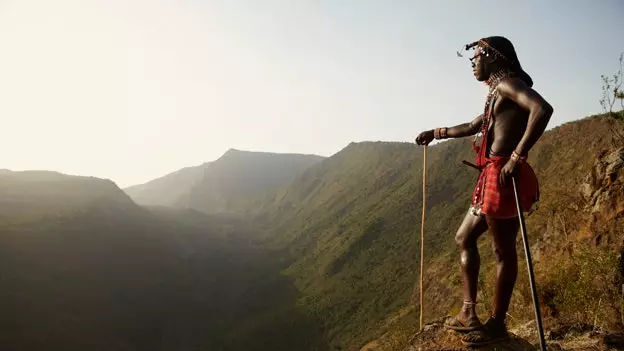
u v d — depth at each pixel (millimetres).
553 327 5035
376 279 90812
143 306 89875
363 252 105562
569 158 49594
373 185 152625
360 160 186000
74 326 73812
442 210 104062
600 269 5820
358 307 82562
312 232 145250
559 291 6363
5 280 74250
